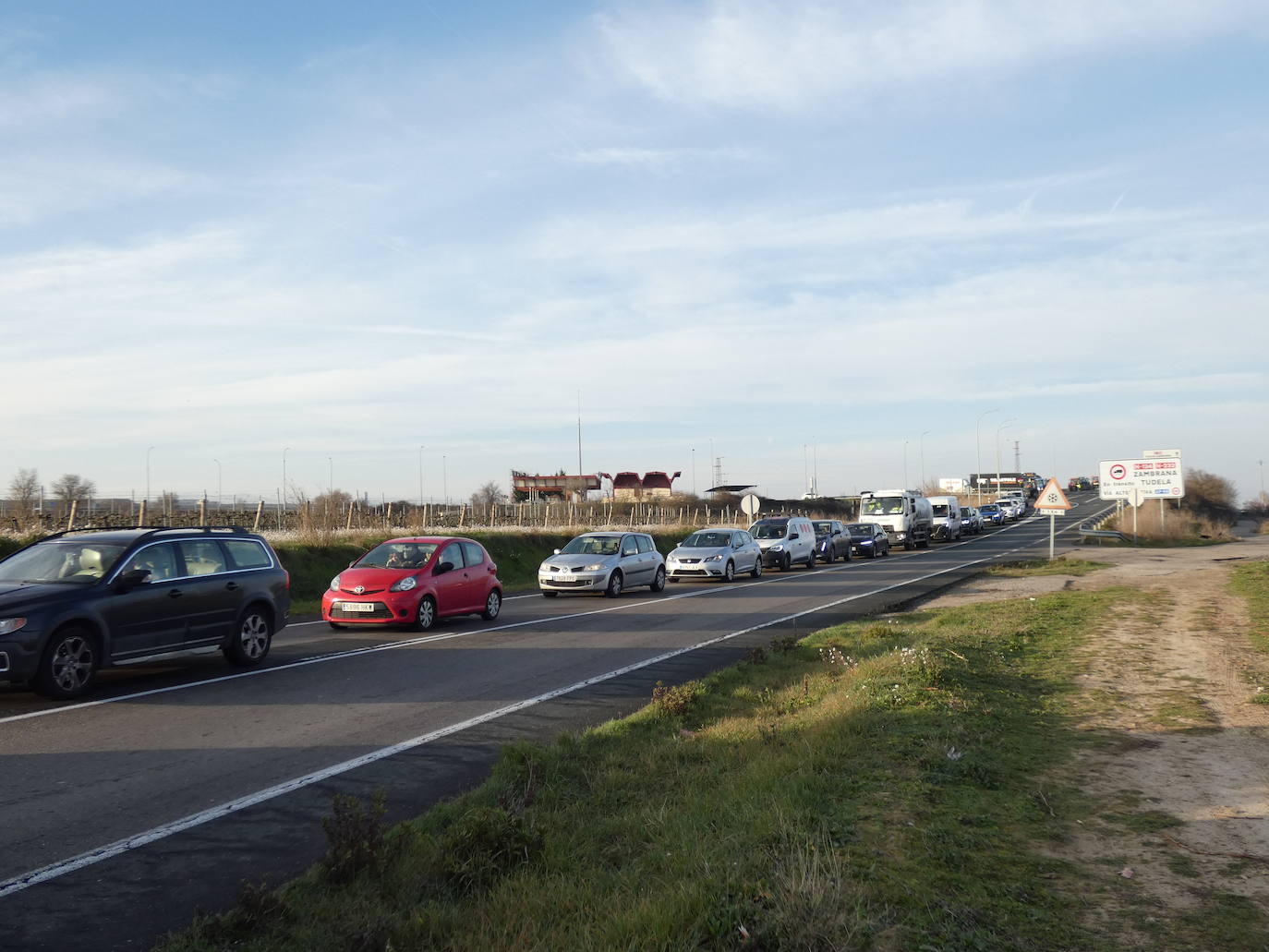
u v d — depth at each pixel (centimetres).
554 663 1234
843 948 367
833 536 3762
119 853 537
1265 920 405
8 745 781
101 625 987
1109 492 4628
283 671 1164
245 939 420
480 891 469
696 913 399
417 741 807
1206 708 818
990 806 555
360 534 2708
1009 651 1164
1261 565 2309
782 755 681
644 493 7412
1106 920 405
